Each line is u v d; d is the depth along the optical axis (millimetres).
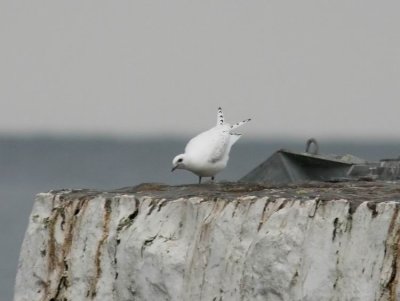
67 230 18188
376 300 14445
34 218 18734
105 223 17688
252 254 15648
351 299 14672
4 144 157125
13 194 73000
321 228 15141
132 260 17031
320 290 14961
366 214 14805
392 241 14461
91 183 87000
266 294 15469
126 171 101438
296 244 15266
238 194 16812
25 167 111375
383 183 17641
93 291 17562
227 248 16047
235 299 15797
